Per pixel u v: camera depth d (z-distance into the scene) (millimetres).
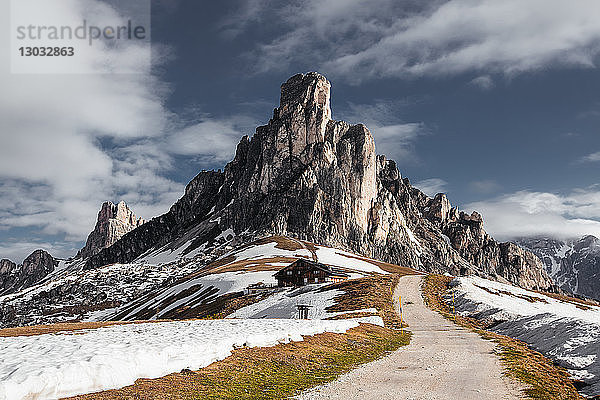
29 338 35250
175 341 27547
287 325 40094
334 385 22188
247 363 25203
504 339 44531
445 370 26688
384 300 87438
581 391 24359
